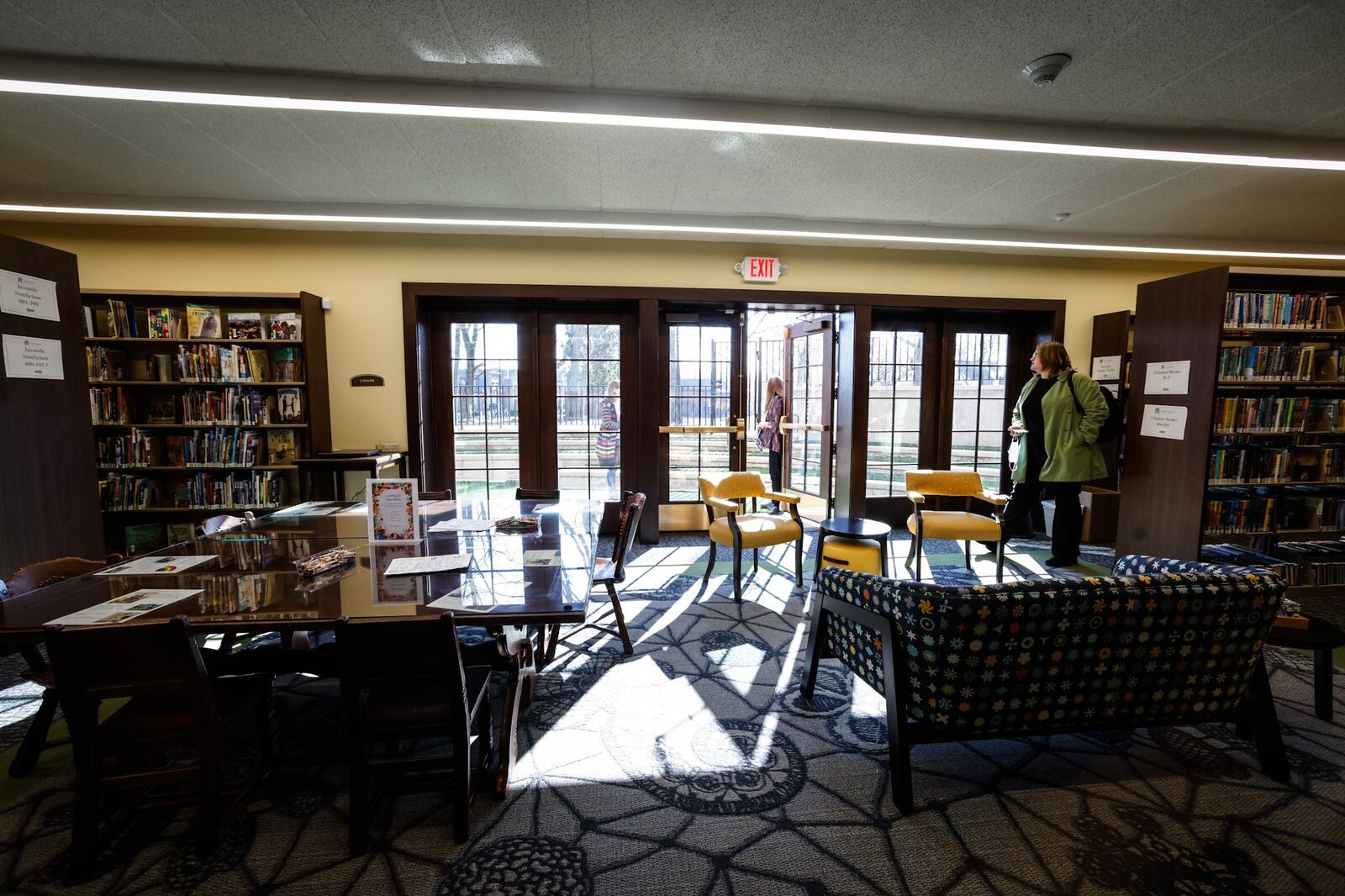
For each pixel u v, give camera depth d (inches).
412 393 183.0
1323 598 141.3
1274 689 99.6
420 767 63.6
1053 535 167.0
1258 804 70.7
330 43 86.7
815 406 225.5
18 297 106.1
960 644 64.1
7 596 77.5
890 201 152.7
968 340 215.9
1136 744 83.7
